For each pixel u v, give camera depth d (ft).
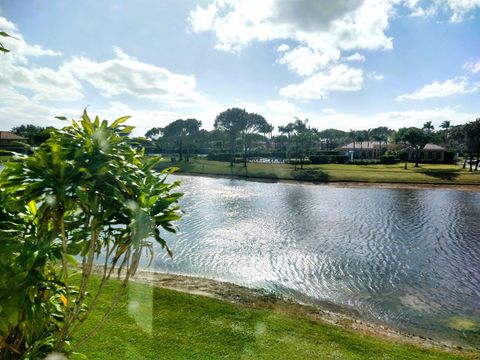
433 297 46.32
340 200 130.41
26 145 11.44
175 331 30.04
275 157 363.76
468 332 37.17
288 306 41.47
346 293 47.47
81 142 12.35
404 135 261.24
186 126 393.09
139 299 36.83
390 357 29.01
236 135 358.02
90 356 24.73
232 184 183.21
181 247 67.15
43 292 13.83
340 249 67.41
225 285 47.62
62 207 11.98
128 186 12.73
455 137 235.40
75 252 13.03
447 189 164.55
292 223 89.97
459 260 61.41
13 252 11.74
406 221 94.02
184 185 176.86
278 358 26.91
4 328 11.30
